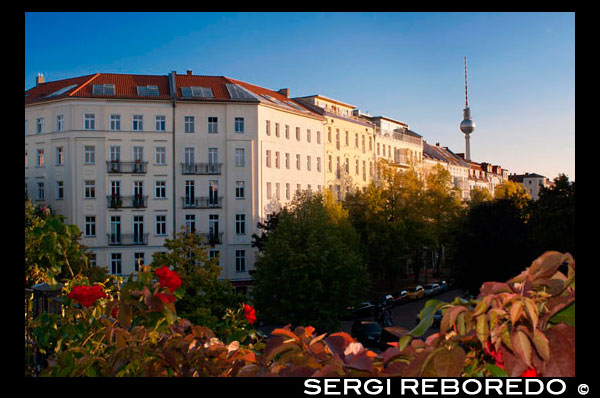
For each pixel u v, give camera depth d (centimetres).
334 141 6353
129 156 4953
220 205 5091
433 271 7894
